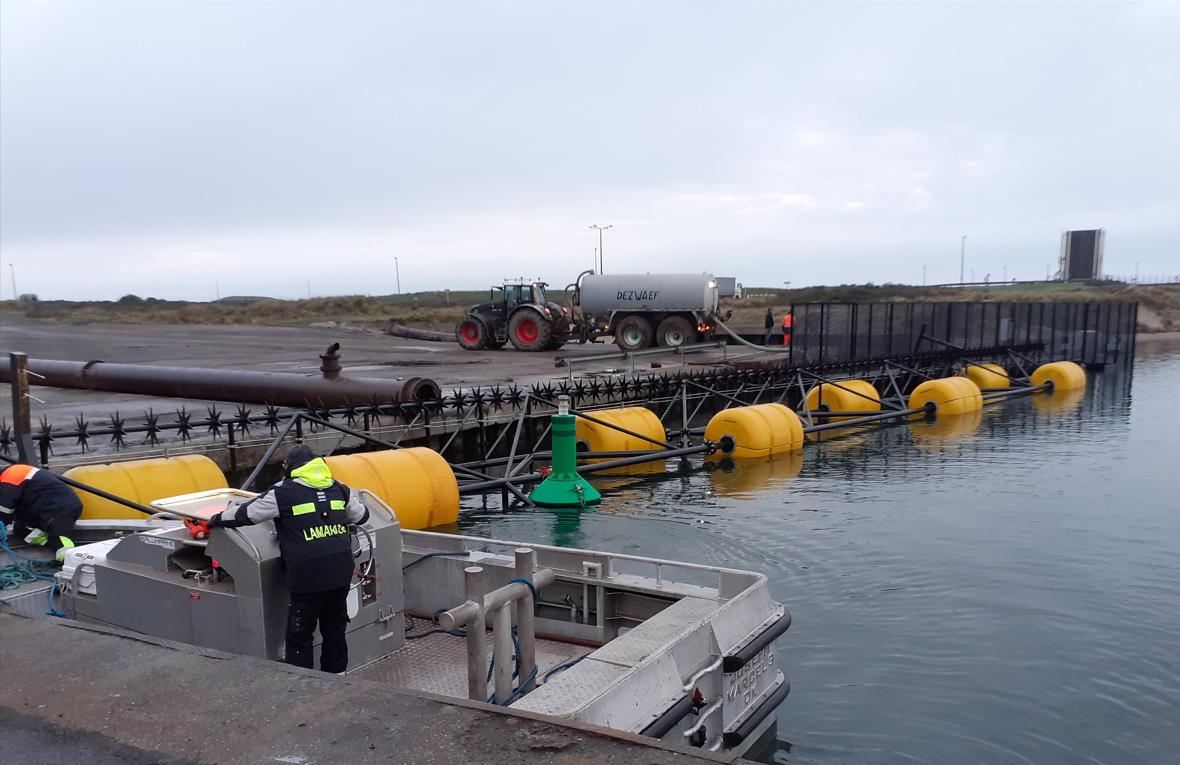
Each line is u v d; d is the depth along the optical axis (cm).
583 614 626
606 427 1606
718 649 489
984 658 700
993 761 541
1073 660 694
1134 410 2391
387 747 351
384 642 583
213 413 1313
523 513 1278
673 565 584
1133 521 1146
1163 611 803
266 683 423
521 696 459
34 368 2222
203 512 541
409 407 1497
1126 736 570
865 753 550
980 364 2944
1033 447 1795
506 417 1678
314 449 1376
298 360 3025
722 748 493
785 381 2288
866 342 2706
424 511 1139
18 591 651
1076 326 3534
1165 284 9494
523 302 3600
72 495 783
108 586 587
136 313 7006
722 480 1489
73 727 382
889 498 1311
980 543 1043
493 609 437
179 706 399
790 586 892
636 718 412
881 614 805
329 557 492
